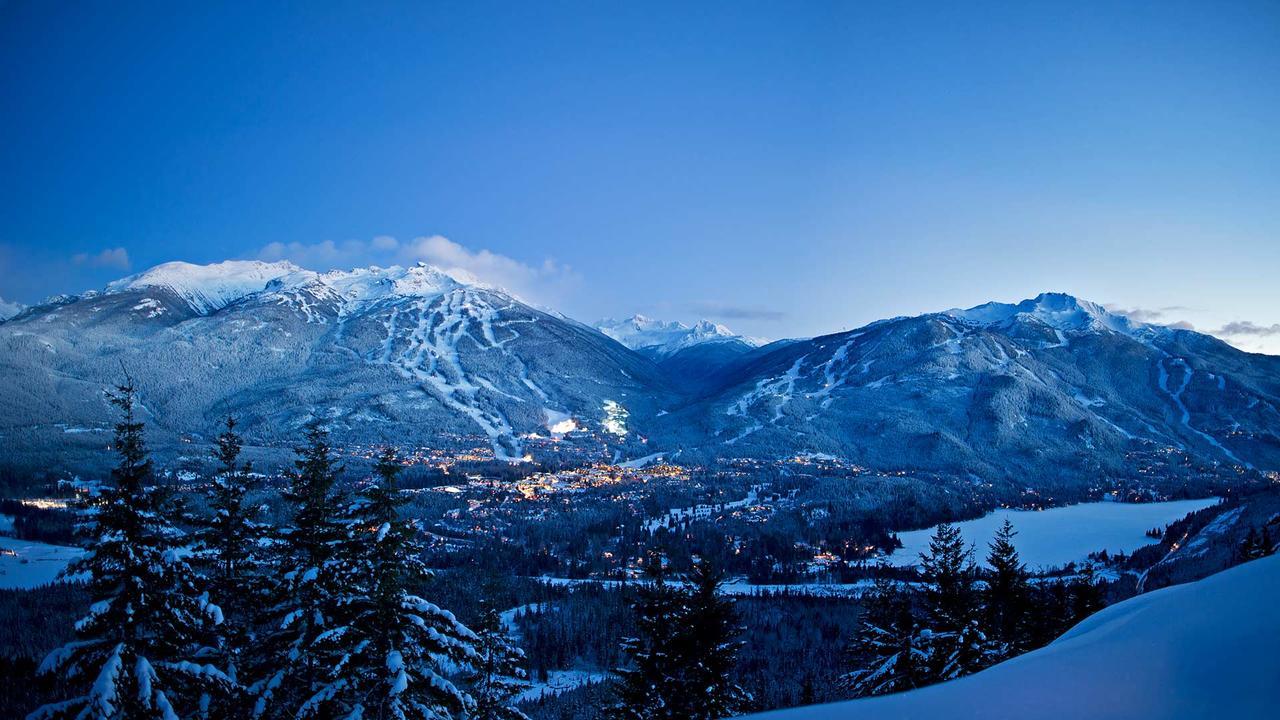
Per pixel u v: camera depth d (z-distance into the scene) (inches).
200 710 823.1
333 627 847.7
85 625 772.6
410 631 855.7
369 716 805.9
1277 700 181.9
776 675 3026.6
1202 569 3415.4
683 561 5487.2
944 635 1165.7
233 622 947.3
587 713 2635.3
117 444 830.5
